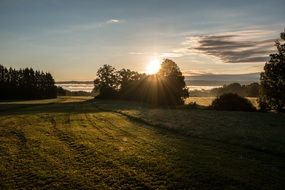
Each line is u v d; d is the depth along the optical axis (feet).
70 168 62.03
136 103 326.24
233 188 49.88
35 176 56.85
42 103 333.62
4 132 111.86
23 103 331.36
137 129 120.47
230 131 112.37
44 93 572.51
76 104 311.47
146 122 143.84
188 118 162.40
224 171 58.75
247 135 102.37
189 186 50.93
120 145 85.56
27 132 111.65
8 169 61.46
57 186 51.57
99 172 59.00
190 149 80.23
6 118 162.71
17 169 61.46
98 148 81.05
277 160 69.36
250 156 72.74
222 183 52.19
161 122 140.67
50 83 588.09
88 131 114.01
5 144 87.71
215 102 246.47
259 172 58.49
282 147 81.76
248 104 240.32
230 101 239.30
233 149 81.00
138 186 51.31
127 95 400.67
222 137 98.43
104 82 457.68
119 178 55.31
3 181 54.29
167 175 56.49
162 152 76.28
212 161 66.90
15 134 106.93
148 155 72.74
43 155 73.36
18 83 552.00
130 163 65.26
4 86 533.55
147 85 350.23
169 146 84.23
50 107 262.88
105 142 90.27
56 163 65.87
